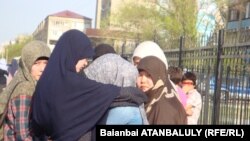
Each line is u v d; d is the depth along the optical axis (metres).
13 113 2.94
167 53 9.41
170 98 3.05
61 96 2.56
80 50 2.65
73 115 2.55
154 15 26.62
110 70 2.69
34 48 3.09
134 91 2.63
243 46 5.35
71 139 2.55
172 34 24.55
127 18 28.25
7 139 3.03
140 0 28.12
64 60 2.63
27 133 2.89
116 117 2.58
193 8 24.41
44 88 2.62
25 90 2.96
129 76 2.73
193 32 23.86
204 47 6.86
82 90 2.57
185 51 7.98
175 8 24.75
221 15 25.70
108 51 3.96
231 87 5.68
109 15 33.72
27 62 3.08
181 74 5.45
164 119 2.89
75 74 2.61
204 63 6.84
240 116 5.40
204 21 24.75
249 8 33.84
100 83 2.62
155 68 3.04
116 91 2.60
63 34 2.71
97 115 2.57
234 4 26.12
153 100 3.02
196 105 5.54
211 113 6.41
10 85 3.08
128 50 12.92
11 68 6.45
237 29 5.75
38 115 2.68
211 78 6.46
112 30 30.12
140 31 26.75
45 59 3.15
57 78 2.59
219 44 6.04
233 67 5.65
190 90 5.69
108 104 2.57
